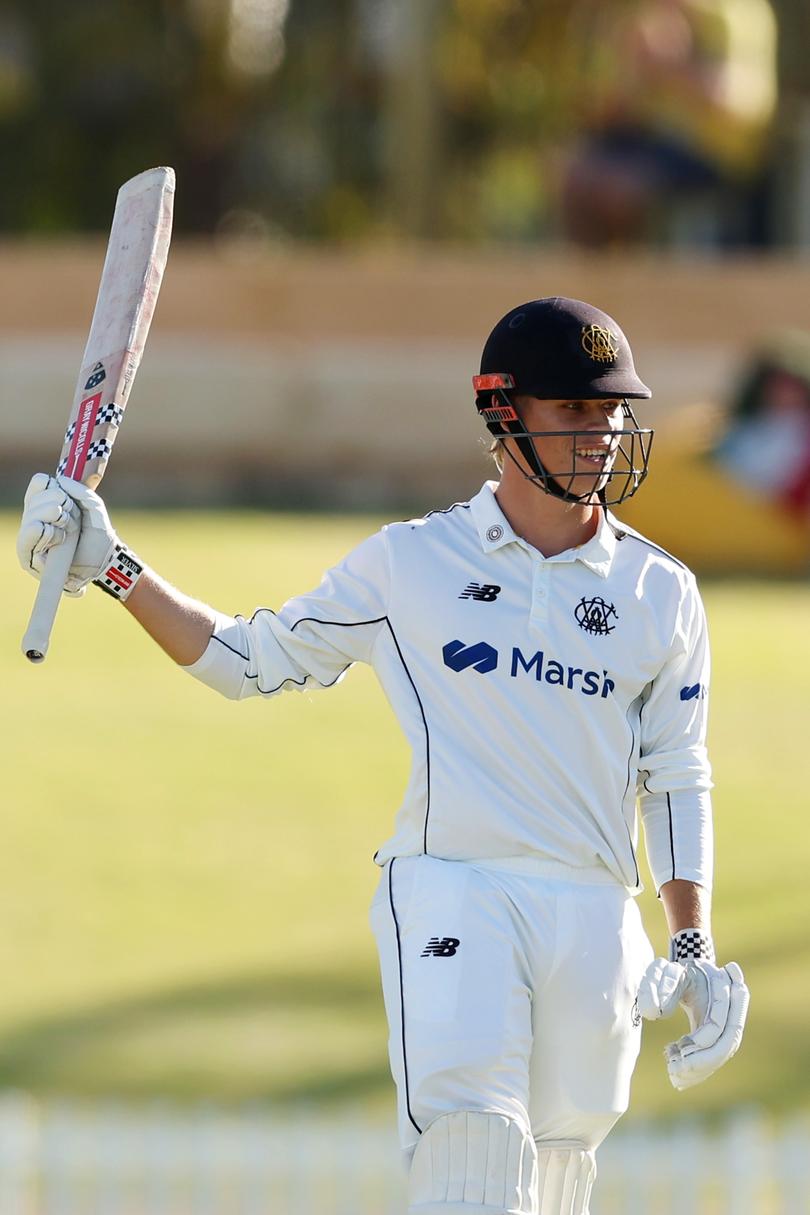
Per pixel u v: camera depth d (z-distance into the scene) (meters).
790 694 46.97
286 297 81.50
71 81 120.56
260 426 81.25
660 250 102.25
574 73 111.62
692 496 65.25
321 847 34.75
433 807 12.81
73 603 57.75
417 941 12.62
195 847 34.69
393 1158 19.89
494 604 12.84
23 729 42.81
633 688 12.91
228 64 119.81
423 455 81.38
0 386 79.44
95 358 13.44
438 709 12.89
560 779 12.73
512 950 12.54
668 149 100.31
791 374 66.44
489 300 81.44
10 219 124.75
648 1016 12.33
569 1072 12.78
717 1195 19.66
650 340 80.62
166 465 80.88
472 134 120.94
